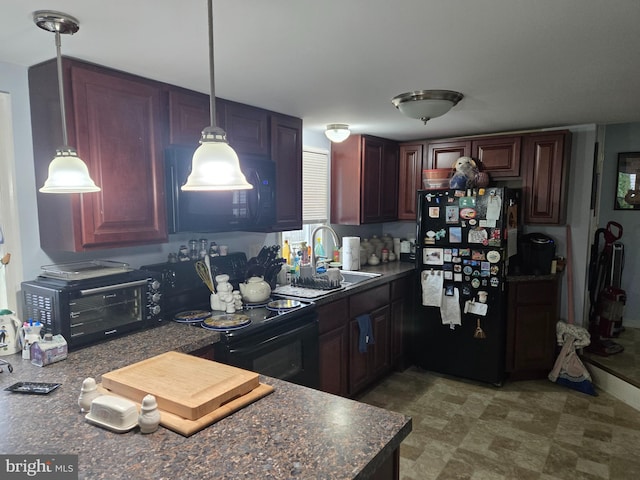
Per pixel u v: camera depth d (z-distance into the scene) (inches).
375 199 152.2
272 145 108.3
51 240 74.3
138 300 77.9
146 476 36.2
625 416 113.7
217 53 67.0
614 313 145.2
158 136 80.3
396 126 131.2
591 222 141.3
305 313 96.1
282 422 45.5
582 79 81.9
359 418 46.6
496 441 101.9
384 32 59.1
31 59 69.6
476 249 130.2
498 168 141.6
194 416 44.2
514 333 132.6
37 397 51.7
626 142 166.6
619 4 50.5
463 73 78.0
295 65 72.8
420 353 143.5
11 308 73.7
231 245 114.1
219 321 83.3
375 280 125.6
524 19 54.9
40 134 73.4
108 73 72.8
